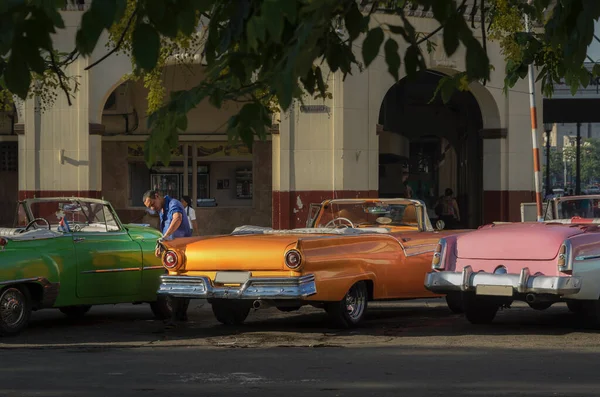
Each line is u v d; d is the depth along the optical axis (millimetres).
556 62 7332
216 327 11648
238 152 28938
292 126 24734
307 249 10391
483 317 11719
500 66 26859
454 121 38594
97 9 3285
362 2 3975
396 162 39938
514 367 8117
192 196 29062
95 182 24719
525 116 27250
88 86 24359
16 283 10695
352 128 24859
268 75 4129
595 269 10500
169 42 15555
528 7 6488
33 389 7102
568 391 6930
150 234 12680
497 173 27203
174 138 4250
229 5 4023
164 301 12758
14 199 29641
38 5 3383
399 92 34438
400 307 14398
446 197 32094
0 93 15344
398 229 12891
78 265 11547
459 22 3531
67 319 12938
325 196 24812
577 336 10438
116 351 9352
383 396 6723
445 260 11023
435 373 7781
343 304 10984
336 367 8117
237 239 10695
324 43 4234
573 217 12961
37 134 24453
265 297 10297
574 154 136375
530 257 10547
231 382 7363
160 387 7156
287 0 3361
